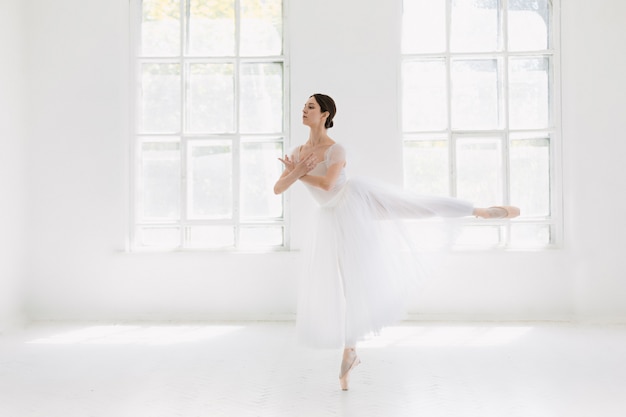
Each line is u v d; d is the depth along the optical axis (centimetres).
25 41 568
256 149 578
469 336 484
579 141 547
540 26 567
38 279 564
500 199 568
